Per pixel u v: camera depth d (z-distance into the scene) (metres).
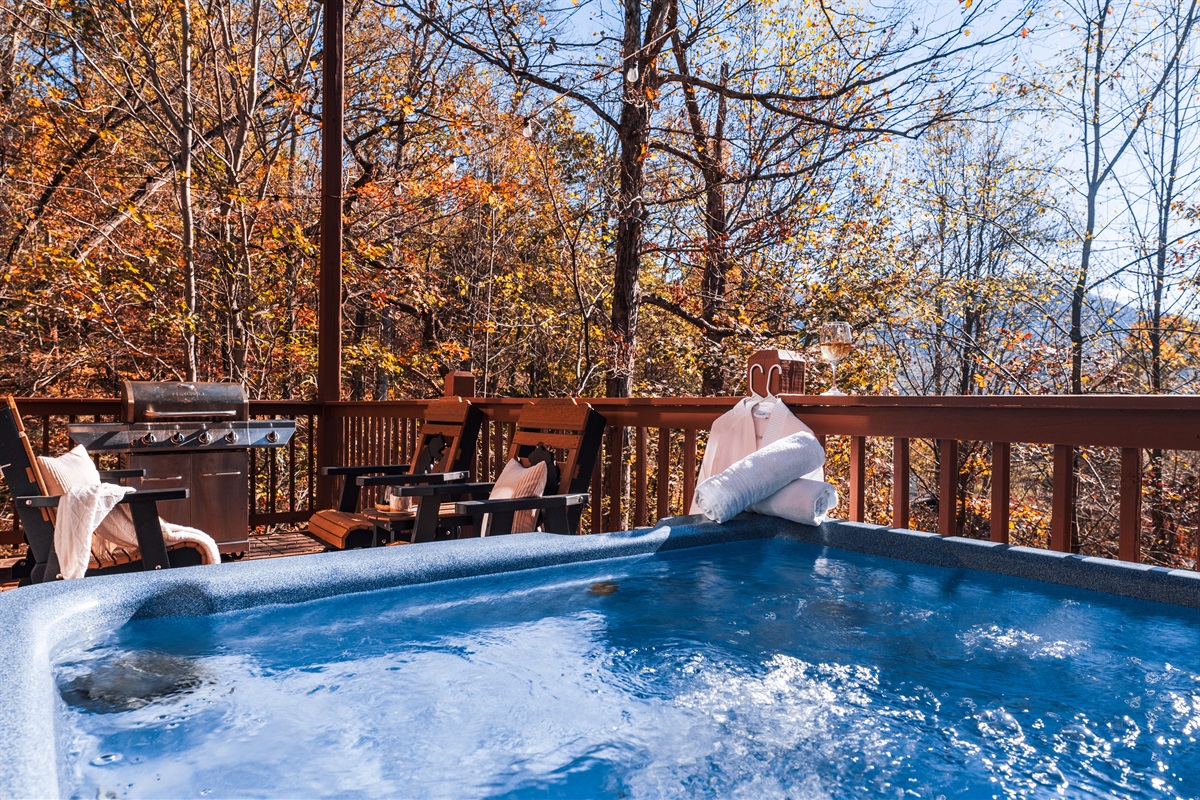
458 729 1.43
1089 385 11.22
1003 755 1.34
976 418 2.51
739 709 1.54
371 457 5.50
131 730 1.40
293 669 1.72
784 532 2.95
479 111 10.66
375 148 11.77
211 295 9.88
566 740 1.39
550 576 2.42
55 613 1.63
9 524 8.78
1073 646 1.86
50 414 4.79
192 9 9.34
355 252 10.77
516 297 12.16
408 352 12.72
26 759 0.98
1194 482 9.38
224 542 4.28
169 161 9.54
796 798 1.20
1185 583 1.97
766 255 11.27
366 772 1.26
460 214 11.73
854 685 1.65
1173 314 10.76
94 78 10.09
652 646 1.89
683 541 2.72
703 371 11.96
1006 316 11.93
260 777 1.24
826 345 3.27
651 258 12.58
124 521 3.14
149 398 4.02
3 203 9.34
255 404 5.59
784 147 10.90
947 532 2.61
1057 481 2.30
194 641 1.84
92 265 8.91
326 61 5.94
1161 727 1.43
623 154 9.86
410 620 2.07
